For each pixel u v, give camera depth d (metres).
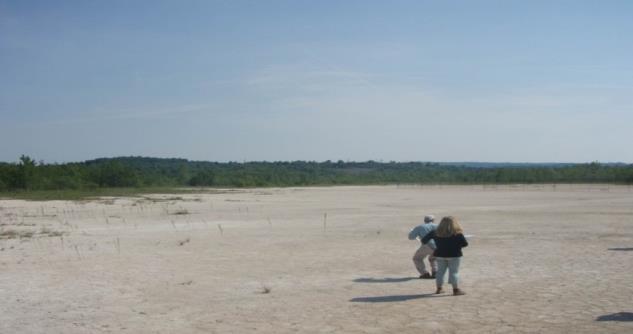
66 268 15.15
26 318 9.91
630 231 23.69
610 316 9.23
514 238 21.31
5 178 76.25
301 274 13.97
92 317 9.91
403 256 16.97
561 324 8.80
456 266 11.10
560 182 113.75
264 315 9.82
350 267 14.98
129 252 18.27
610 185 97.06
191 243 20.61
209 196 65.12
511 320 9.10
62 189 81.94
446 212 36.75
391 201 52.62
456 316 9.43
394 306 10.28
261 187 109.12
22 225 29.14
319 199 57.50
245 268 14.95
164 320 9.62
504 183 114.81
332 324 9.11
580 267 14.36
